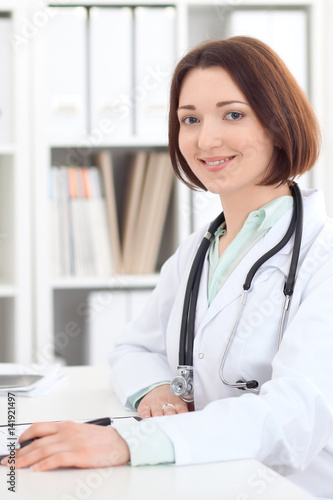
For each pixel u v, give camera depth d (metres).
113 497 0.68
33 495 0.69
